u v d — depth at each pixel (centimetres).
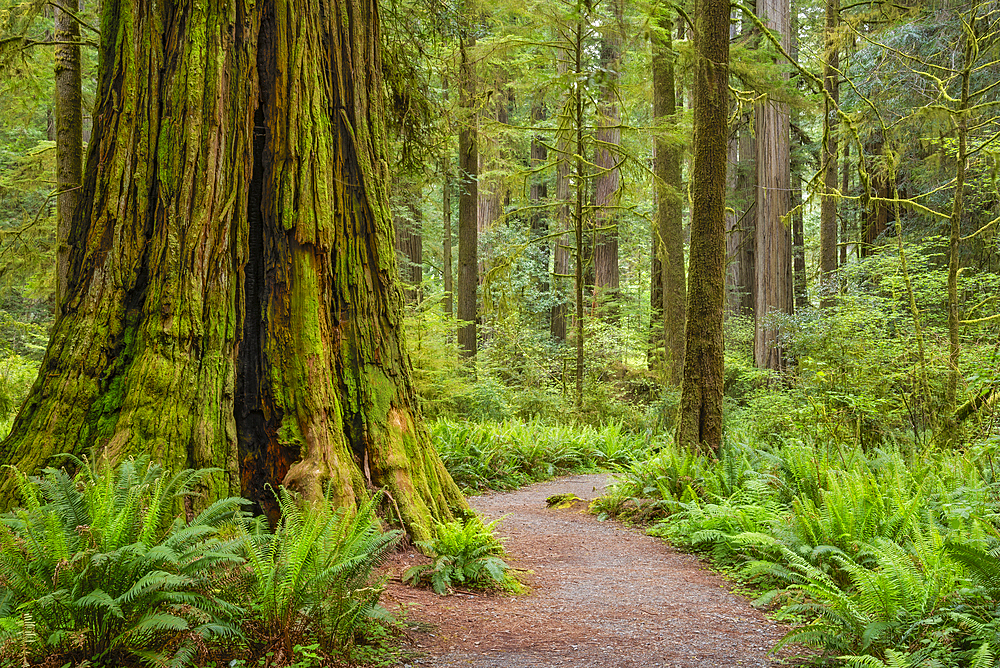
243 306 559
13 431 511
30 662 315
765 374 1562
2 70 966
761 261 1872
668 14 1388
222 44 563
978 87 1563
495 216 2806
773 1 1822
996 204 1541
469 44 1401
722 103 948
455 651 410
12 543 344
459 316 1881
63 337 525
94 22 1169
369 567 397
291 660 352
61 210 992
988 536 464
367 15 665
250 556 377
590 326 1769
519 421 1491
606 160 2325
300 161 579
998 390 907
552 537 781
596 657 414
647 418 1670
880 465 808
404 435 612
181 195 541
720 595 559
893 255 1692
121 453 483
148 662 331
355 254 609
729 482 807
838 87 2102
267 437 546
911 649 377
